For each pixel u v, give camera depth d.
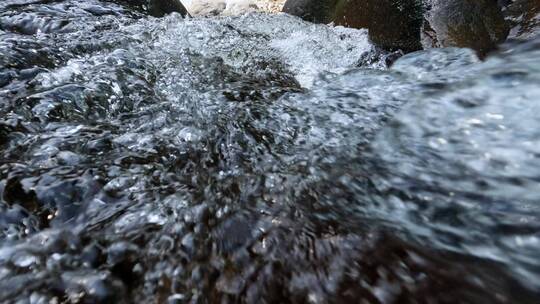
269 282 1.03
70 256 1.15
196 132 1.89
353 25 4.22
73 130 1.86
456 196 1.25
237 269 1.08
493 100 1.55
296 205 1.33
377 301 0.93
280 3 8.26
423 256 1.05
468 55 2.26
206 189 1.47
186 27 3.67
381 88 2.14
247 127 1.94
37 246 1.19
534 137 1.33
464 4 3.57
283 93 2.38
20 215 1.30
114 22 3.59
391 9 3.88
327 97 2.19
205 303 1.00
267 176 1.54
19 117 1.90
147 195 1.42
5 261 1.13
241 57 3.27
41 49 2.68
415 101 1.85
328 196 1.37
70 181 1.44
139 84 2.40
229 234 1.21
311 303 0.95
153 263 1.13
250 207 1.33
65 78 2.36
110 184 1.46
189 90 2.43
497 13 3.48
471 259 1.03
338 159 1.60
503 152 1.33
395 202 1.29
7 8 3.50
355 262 1.05
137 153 1.70
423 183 1.34
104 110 2.12
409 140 1.59
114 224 1.27
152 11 4.45
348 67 3.48
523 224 1.08
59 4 3.75
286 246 1.13
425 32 3.70
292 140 1.82
